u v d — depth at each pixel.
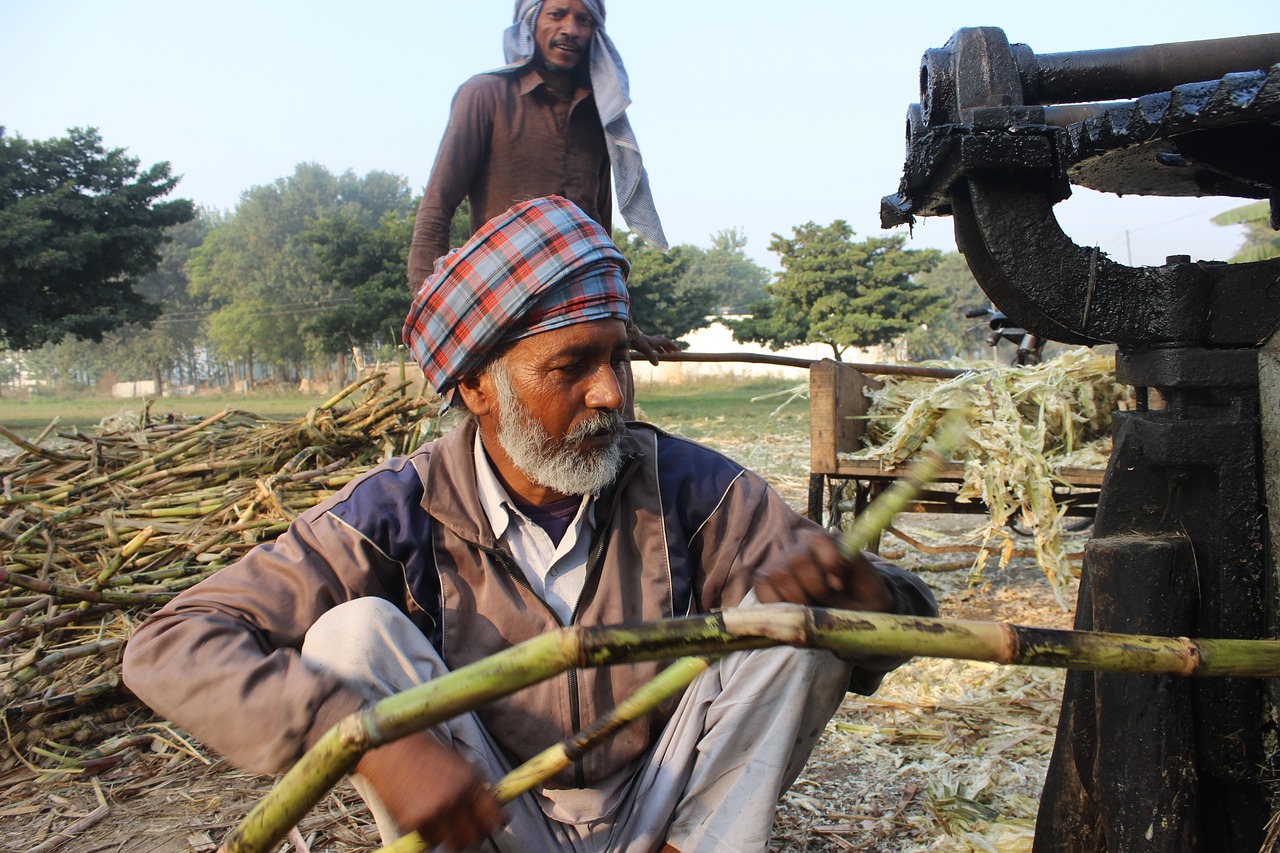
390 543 1.70
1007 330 5.62
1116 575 1.52
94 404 54.59
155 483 4.41
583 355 1.63
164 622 1.54
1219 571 1.50
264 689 1.41
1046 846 1.71
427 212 3.37
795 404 25.83
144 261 35.31
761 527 1.79
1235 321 1.48
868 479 4.11
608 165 3.65
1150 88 1.74
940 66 1.70
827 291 36.62
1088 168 1.96
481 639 1.70
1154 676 1.49
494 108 3.37
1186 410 1.54
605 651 1.04
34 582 3.29
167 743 3.00
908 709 3.03
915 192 1.87
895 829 2.28
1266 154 1.57
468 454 1.75
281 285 71.31
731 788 1.61
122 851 2.41
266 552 1.68
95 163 34.44
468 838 1.25
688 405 26.41
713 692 1.68
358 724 1.05
